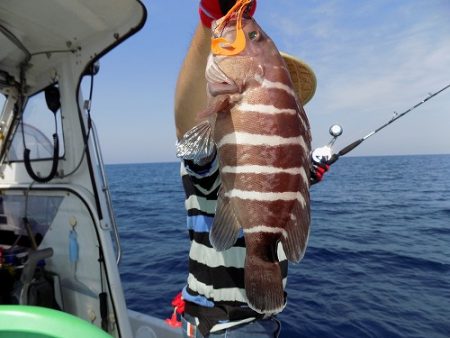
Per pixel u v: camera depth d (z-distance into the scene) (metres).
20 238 3.10
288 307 4.68
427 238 9.07
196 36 1.40
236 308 1.52
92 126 2.66
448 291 5.30
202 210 1.66
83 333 0.84
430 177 36.16
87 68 2.57
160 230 10.63
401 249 7.84
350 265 6.59
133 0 1.97
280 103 1.36
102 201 2.55
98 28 2.32
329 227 10.68
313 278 5.81
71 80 2.65
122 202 19.41
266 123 1.36
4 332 0.86
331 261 6.85
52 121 2.81
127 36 2.28
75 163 2.68
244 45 1.36
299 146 1.39
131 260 7.11
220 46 1.34
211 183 1.59
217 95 1.34
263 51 1.38
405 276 5.99
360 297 5.03
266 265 1.39
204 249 1.62
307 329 4.12
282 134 1.36
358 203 17.30
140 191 26.81
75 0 2.05
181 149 1.41
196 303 1.63
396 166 61.47
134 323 3.06
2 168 3.28
